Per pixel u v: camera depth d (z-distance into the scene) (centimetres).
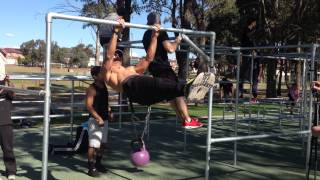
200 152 905
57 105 957
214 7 3030
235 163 793
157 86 471
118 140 1005
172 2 2573
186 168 755
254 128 1306
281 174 735
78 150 830
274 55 902
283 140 1106
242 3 2539
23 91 504
